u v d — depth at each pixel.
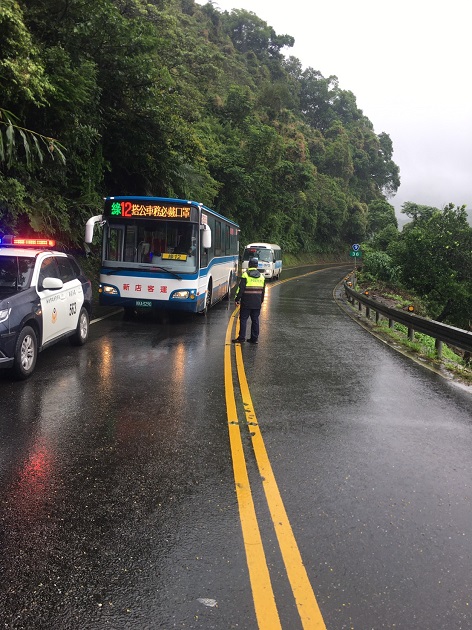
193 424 5.43
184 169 23.34
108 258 12.32
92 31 14.11
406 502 3.84
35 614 2.52
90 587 2.73
